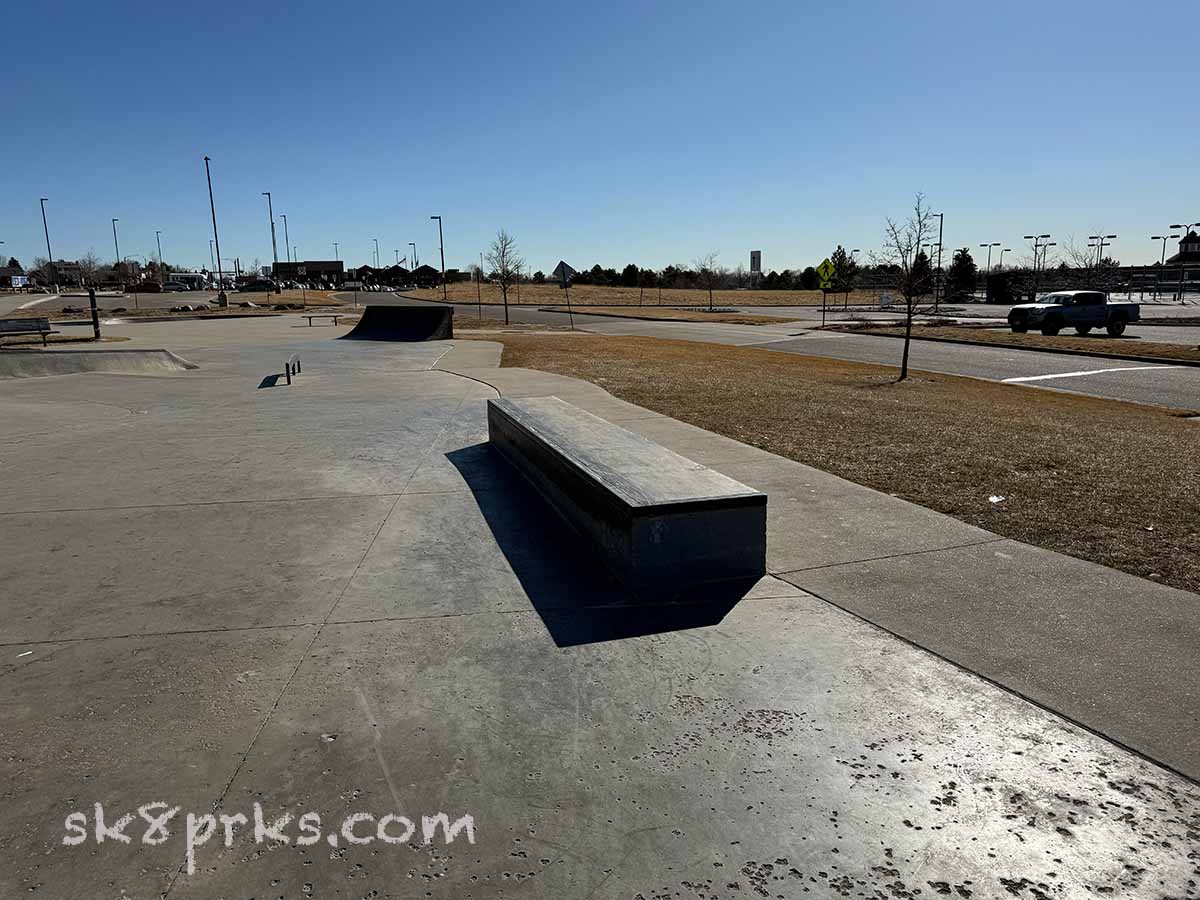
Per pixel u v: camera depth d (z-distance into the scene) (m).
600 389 12.20
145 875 2.24
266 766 2.74
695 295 83.69
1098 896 2.15
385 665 3.47
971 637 3.68
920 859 2.29
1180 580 4.39
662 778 2.67
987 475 6.96
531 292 87.50
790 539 5.09
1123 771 2.68
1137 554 4.83
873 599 4.13
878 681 3.30
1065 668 3.38
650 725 2.99
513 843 2.37
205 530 5.37
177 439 8.38
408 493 6.27
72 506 5.91
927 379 16.66
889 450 8.00
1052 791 2.59
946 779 2.65
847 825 2.44
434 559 4.81
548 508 5.86
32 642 3.71
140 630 3.84
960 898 2.15
